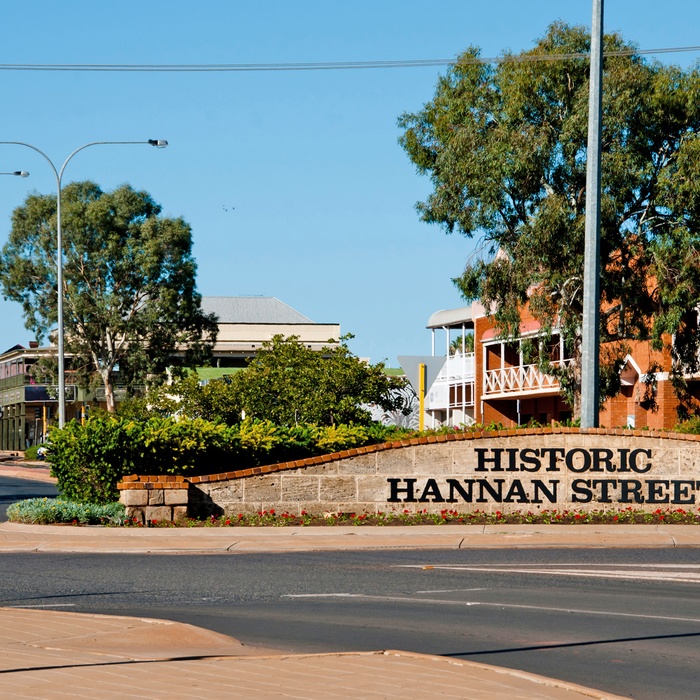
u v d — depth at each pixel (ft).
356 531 68.64
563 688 25.68
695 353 118.42
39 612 37.40
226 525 72.23
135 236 234.58
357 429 92.63
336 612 39.22
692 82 110.73
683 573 50.72
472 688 25.30
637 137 112.37
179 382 117.80
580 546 64.69
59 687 24.79
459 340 228.02
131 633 33.14
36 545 63.72
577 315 115.55
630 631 34.78
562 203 108.78
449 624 36.35
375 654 29.66
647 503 77.41
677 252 110.22
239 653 30.30
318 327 324.19
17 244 236.84
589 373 76.74
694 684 27.30
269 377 117.70
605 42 114.93
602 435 77.46
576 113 110.22
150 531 68.33
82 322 231.30
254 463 82.74
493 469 77.51
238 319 339.57
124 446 77.46
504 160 110.01
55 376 240.12
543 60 112.68
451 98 119.03
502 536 66.74
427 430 95.55
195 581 48.08
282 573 51.06
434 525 72.08
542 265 113.80
